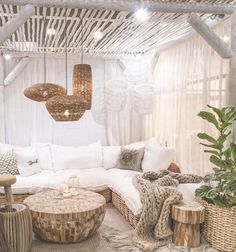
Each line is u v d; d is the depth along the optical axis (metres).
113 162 5.70
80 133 6.27
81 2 3.07
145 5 3.18
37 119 6.06
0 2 2.93
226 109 3.31
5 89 5.90
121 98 5.43
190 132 4.86
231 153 3.28
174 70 5.36
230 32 3.54
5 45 5.14
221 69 3.99
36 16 3.61
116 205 4.73
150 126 6.31
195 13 3.34
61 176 4.99
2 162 5.03
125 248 3.37
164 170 4.50
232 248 3.19
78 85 3.59
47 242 3.50
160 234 3.42
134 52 5.99
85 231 3.44
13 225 2.82
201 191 3.49
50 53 5.80
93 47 5.50
